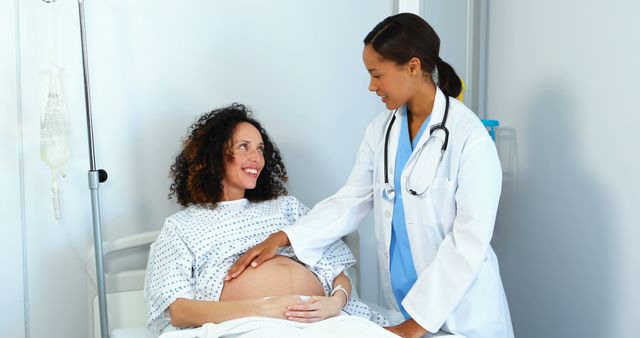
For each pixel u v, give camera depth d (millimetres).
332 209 1708
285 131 2135
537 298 1962
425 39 1445
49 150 1727
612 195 1622
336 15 2160
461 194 1433
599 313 1686
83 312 1912
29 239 1839
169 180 1982
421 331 1432
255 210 1786
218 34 2012
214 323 1476
